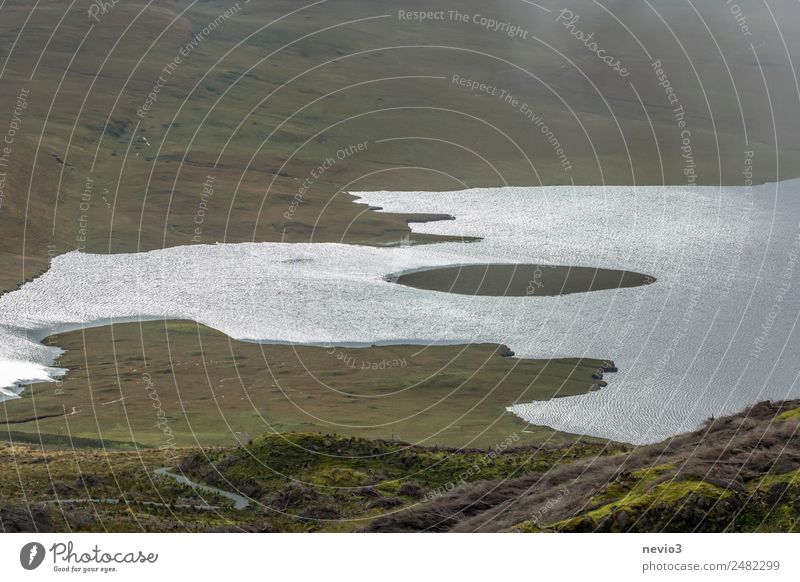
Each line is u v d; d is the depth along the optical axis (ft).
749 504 81.41
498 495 101.86
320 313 303.07
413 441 187.32
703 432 110.42
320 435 118.93
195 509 101.76
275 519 98.53
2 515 92.63
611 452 122.31
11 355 257.55
